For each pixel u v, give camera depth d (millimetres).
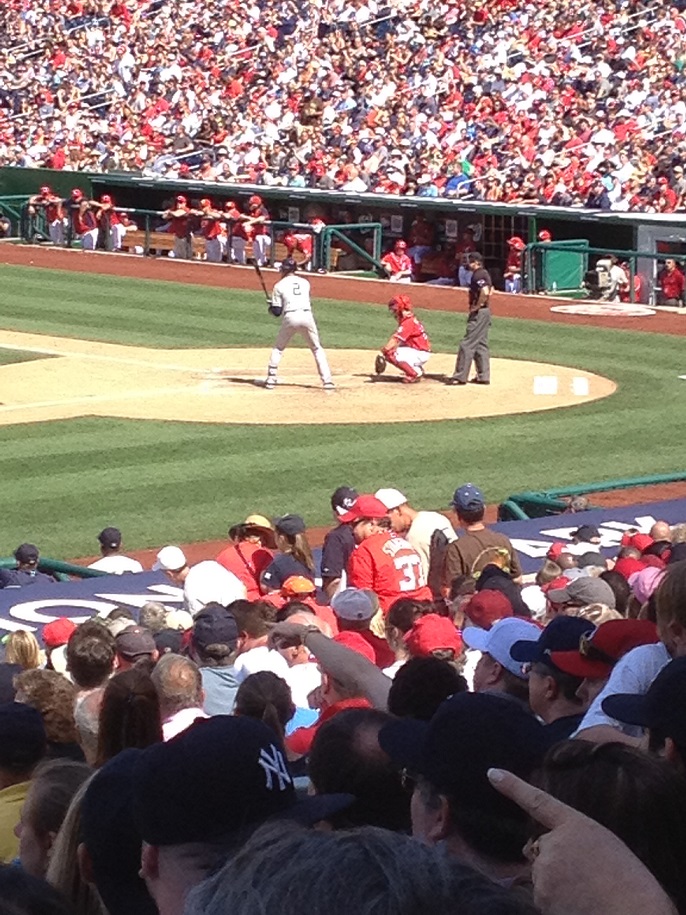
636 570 11312
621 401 27594
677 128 48406
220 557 14727
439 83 53969
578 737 4539
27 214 52219
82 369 30469
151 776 3309
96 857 3877
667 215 40438
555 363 31453
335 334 35500
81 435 24547
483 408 26938
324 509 20484
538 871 2752
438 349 33312
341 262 46219
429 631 8961
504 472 22516
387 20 58312
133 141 55781
